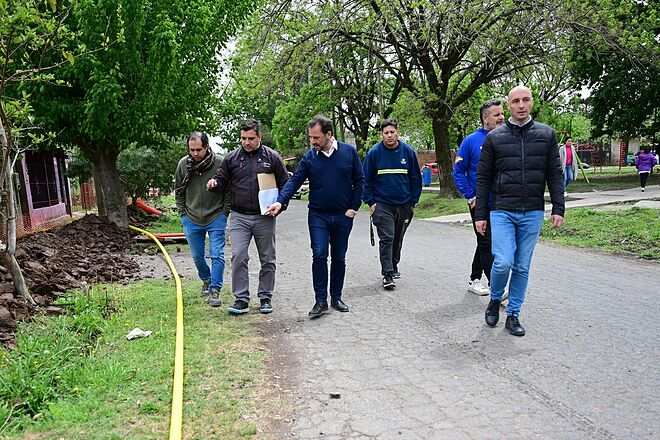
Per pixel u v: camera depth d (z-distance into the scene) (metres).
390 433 3.39
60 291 6.89
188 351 4.81
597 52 18.83
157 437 3.29
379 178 7.13
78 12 10.77
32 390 3.84
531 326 5.38
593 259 8.89
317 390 4.02
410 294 6.80
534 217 5.16
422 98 19.42
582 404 3.71
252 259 9.89
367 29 18.09
